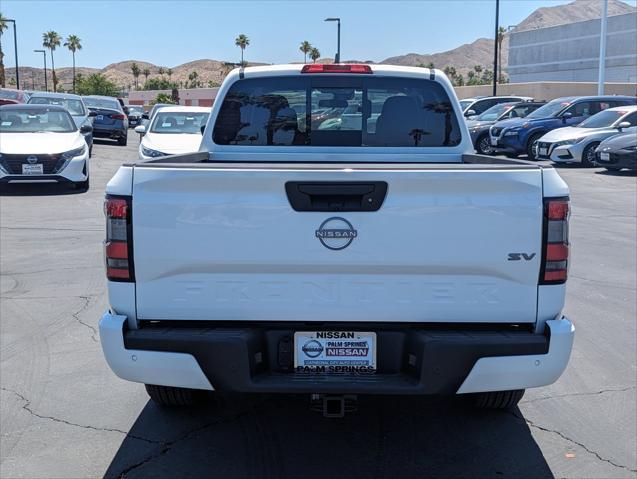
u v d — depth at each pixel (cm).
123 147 2683
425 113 515
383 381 340
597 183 1622
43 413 446
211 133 514
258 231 337
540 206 336
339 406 356
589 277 795
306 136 516
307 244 337
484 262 338
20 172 1359
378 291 341
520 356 337
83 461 387
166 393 435
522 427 432
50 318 636
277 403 467
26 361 534
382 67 510
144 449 402
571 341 341
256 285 343
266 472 376
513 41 7269
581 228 1088
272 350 350
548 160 2134
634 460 391
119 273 345
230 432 424
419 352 337
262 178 334
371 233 336
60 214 1180
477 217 335
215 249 339
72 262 848
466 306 342
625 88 4506
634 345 577
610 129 1975
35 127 1470
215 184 336
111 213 342
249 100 512
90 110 2684
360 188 334
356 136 516
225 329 347
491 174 333
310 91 511
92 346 568
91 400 468
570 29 6438
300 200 335
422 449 404
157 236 340
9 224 1091
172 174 337
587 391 486
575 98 2242
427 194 334
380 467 383
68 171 1393
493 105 2817
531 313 343
